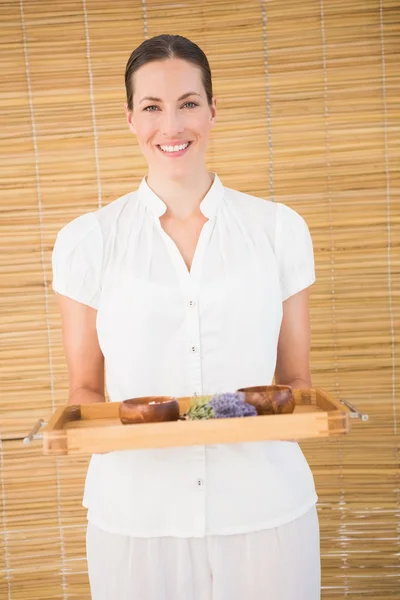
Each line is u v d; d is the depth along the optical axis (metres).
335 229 2.39
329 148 2.38
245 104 2.36
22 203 2.38
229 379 1.52
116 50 2.36
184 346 1.51
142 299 1.51
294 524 1.49
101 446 1.27
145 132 1.52
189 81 1.49
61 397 2.41
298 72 2.36
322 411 1.35
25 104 2.36
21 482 2.42
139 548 1.46
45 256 2.39
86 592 2.45
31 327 2.39
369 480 2.42
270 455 1.50
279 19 2.34
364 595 2.45
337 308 2.40
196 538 1.46
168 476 1.47
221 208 1.59
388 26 2.35
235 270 1.53
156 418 1.32
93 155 2.38
